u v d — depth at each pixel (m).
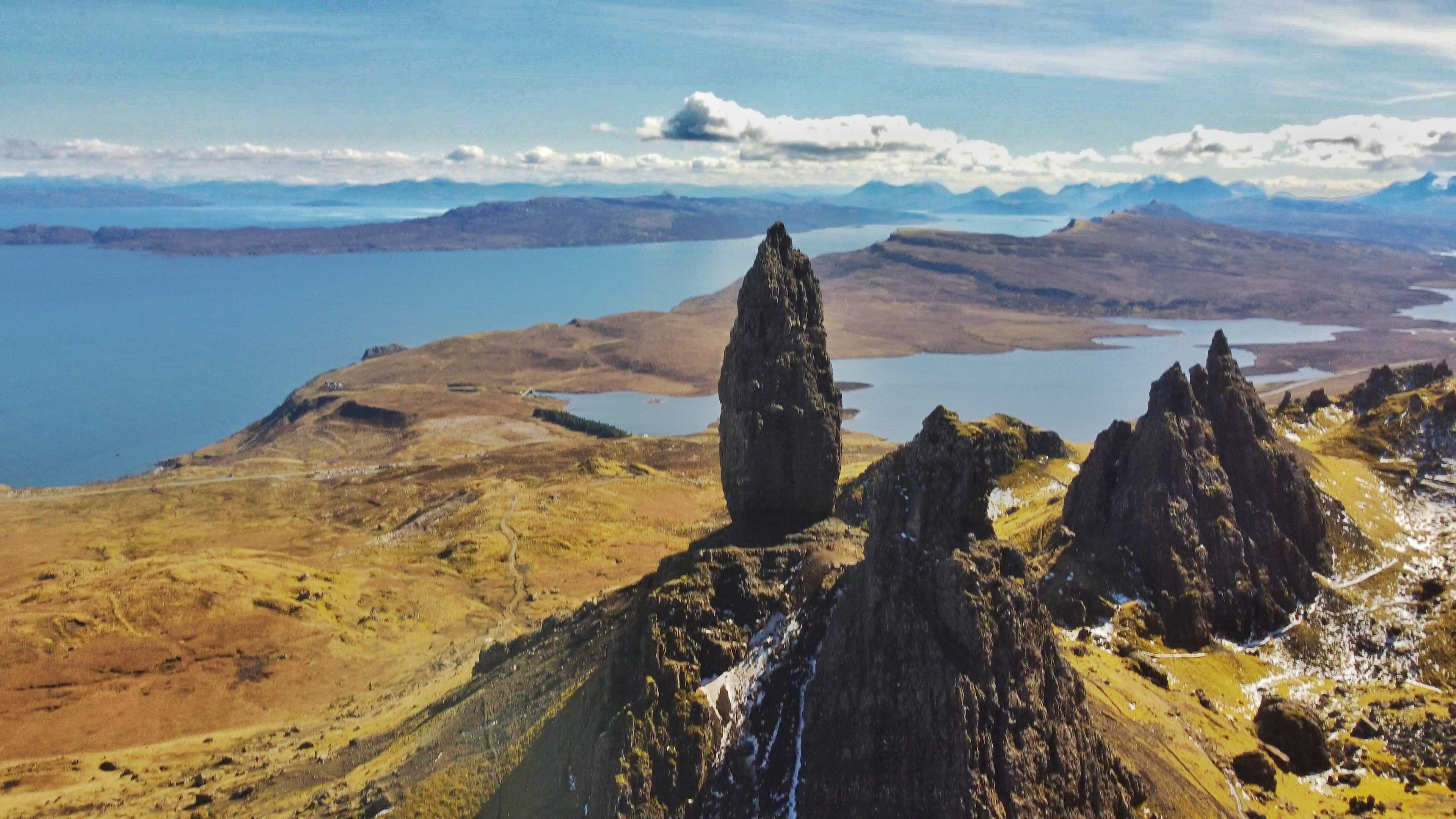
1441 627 118.62
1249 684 111.19
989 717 65.06
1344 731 102.25
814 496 93.81
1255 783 86.12
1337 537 137.38
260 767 108.44
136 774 119.06
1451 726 99.94
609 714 74.81
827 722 70.44
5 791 117.38
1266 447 136.25
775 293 94.38
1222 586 122.62
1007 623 67.88
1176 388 133.62
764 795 69.50
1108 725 83.81
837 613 75.69
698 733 71.44
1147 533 124.44
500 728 86.88
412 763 89.75
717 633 78.62
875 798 65.38
